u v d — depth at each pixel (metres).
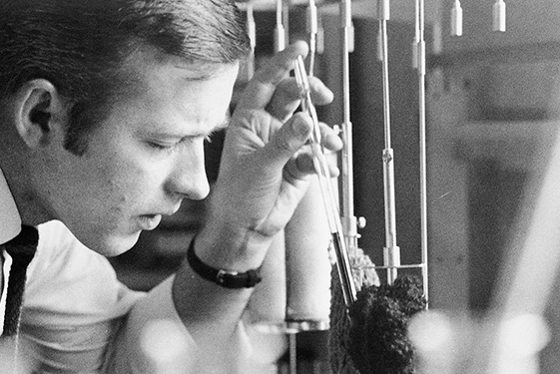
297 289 1.12
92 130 0.83
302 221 1.13
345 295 0.95
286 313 1.13
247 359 1.13
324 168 1.06
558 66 1.06
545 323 0.98
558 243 1.05
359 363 0.90
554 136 1.07
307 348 1.12
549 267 1.05
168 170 0.86
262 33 1.16
